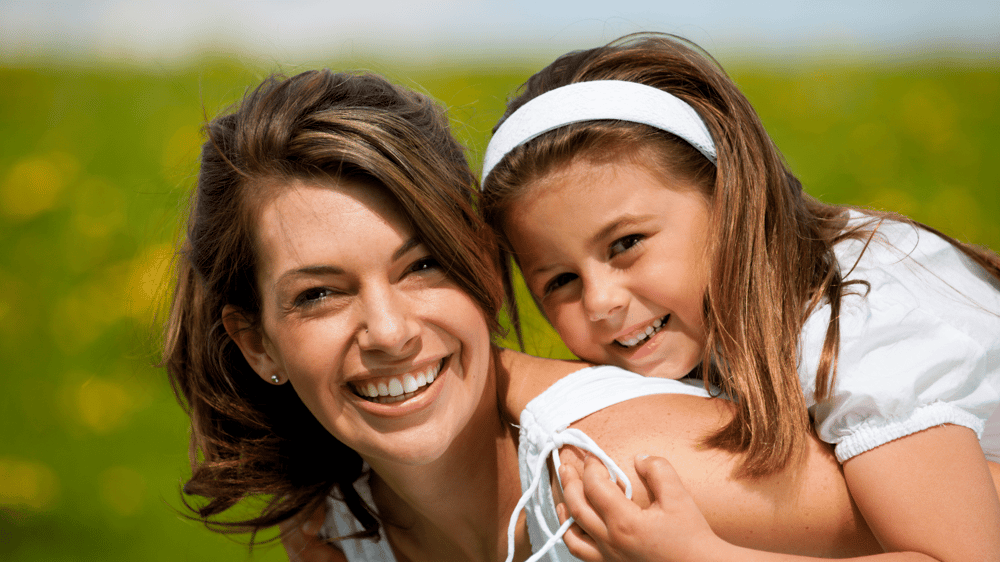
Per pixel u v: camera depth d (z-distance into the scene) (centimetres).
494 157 248
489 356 223
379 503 265
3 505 499
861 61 980
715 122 243
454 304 207
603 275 236
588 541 198
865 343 206
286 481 263
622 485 194
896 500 189
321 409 213
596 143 232
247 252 212
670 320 239
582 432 203
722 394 231
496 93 845
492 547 243
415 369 204
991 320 223
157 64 934
